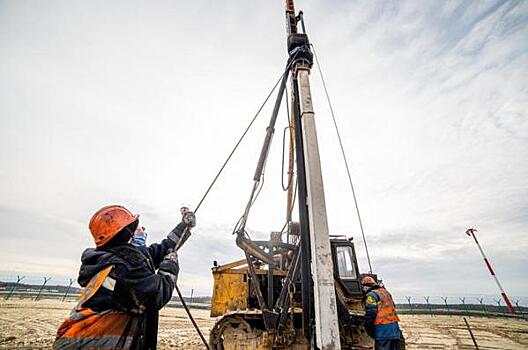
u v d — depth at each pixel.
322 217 2.81
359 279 6.83
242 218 6.04
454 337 14.16
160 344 10.09
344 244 7.19
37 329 11.67
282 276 7.63
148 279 1.59
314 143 3.20
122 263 1.57
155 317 1.82
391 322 4.55
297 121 4.01
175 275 1.85
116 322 1.53
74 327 1.46
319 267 2.60
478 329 17.50
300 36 4.43
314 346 3.17
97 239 1.67
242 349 6.48
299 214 3.70
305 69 3.93
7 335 10.36
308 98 3.55
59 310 18.89
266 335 5.70
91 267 1.58
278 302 5.81
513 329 17.53
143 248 2.03
